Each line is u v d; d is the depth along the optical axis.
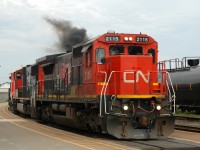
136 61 15.57
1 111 41.25
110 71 15.84
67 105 19.66
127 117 14.89
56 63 22.48
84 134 17.56
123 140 14.98
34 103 26.73
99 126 16.03
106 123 14.87
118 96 15.10
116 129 14.84
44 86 24.55
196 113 30.58
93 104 16.02
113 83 15.54
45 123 24.69
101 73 15.86
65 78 20.20
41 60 24.86
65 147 12.23
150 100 15.41
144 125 14.80
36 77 26.98
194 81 27.36
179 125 21.20
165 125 15.41
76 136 15.82
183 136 16.78
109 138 15.63
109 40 16.31
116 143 13.87
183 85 28.56
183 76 28.86
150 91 15.57
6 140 14.16
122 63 15.39
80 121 18.22
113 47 16.38
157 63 16.67
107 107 15.12
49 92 23.23
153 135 15.18
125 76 15.34
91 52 16.39
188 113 32.19
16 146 12.47
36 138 14.90
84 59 17.16
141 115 15.18
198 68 27.91
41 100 24.86
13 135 16.05
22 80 33.16
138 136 14.96
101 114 15.04
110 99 15.16
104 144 13.23
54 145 12.74
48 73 24.12
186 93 28.41
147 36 16.77
